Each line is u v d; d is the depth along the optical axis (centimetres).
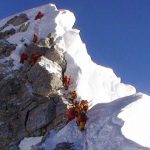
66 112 1895
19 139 1939
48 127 1914
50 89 2030
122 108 1708
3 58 2328
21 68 2225
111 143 1573
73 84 2078
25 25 2517
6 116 2052
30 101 2030
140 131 1614
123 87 2305
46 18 2492
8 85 2150
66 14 2478
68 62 2188
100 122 1725
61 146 1733
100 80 2223
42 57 2159
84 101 1864
